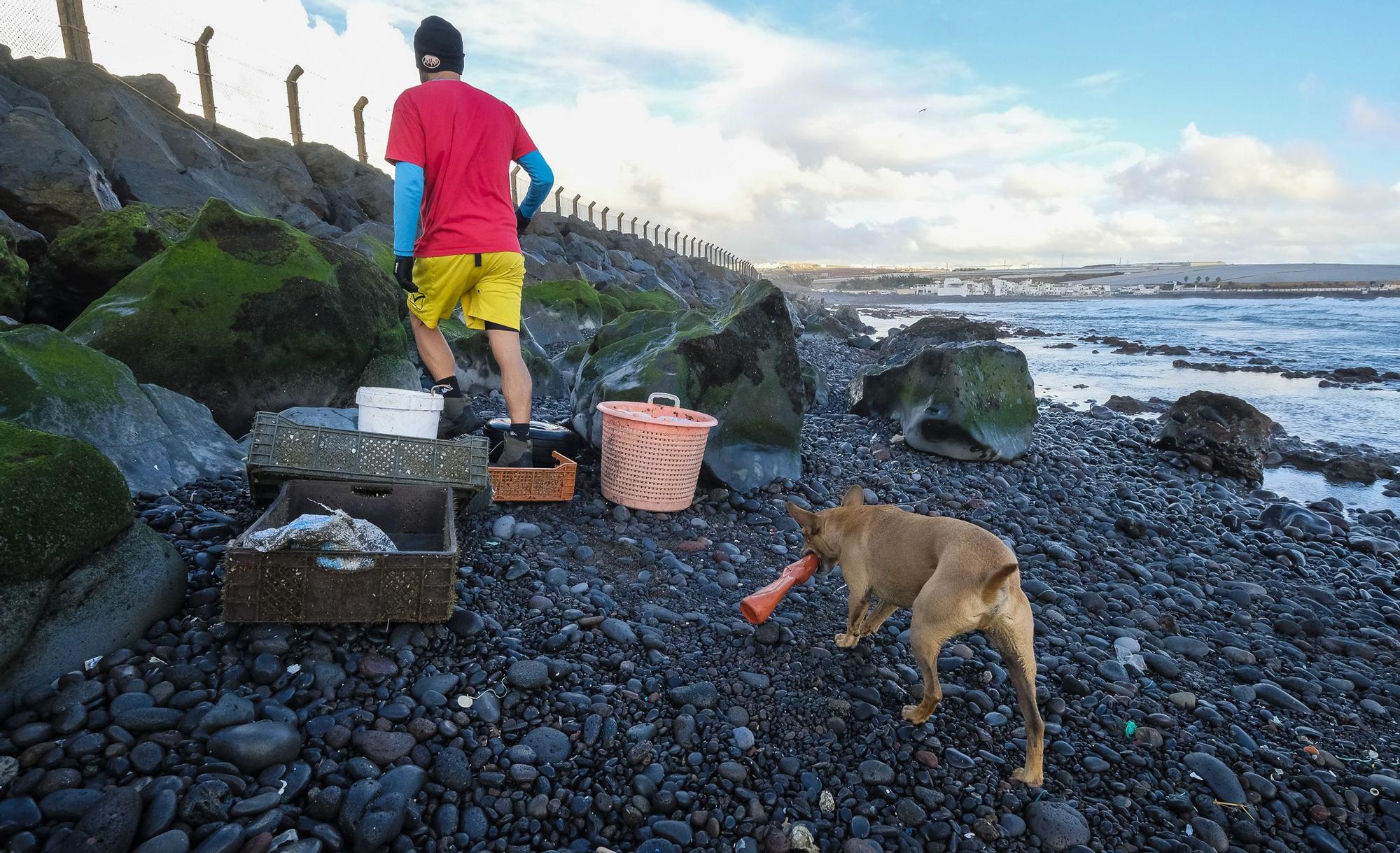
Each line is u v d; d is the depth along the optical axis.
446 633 3.46
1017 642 3.14
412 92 4.66
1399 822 3.12
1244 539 6.95
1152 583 5.61
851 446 8.66
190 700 2.77
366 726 2.85
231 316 6.13
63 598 2.80
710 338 6.66
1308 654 4.71
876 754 3.19
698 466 5.82
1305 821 3.12
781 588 3.97
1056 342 30.66
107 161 13.66
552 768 2.84
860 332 33.47
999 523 6.54
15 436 3.01
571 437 6.49
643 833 2.63
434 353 5.36
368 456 4.18
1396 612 5.35
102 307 6.02
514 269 5.04
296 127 20.83
